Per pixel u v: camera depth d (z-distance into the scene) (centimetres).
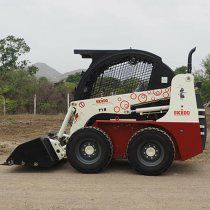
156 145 1038
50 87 3775
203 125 1066
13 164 1082
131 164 1046
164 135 1030
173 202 799
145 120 1083
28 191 873
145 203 791
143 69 1087
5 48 5294
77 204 782
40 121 2612
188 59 1083
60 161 1184
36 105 3591
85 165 1056
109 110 1096
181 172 1084
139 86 1089
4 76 4038
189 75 1049
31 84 3875
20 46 5341
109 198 824
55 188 902
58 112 3562
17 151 1081
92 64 1102
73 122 1109
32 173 1062
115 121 1073
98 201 802
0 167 1142
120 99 1092
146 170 1035
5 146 1551
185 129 1047
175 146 1058
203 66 3575
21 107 3628
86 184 942
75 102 1109
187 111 1048
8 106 3559
